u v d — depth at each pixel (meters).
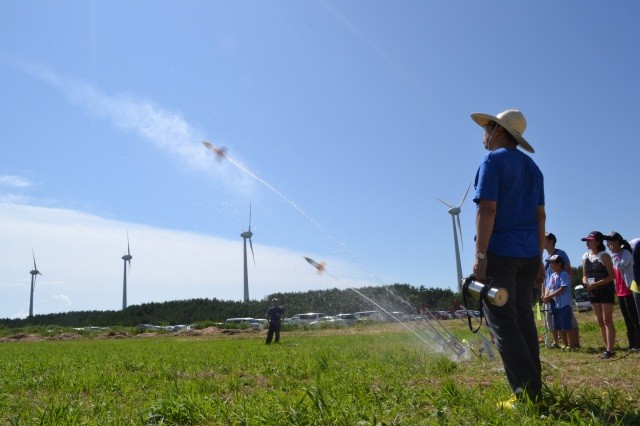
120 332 43.19
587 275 8.48
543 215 4.77
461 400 4.40
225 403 4.71
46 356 13.82
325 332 28.91
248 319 51.03
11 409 5.23
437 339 9.23
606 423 3.69
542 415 3.84
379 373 6.66
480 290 4.20
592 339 11.89
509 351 4.23
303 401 4.43
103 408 4.96
